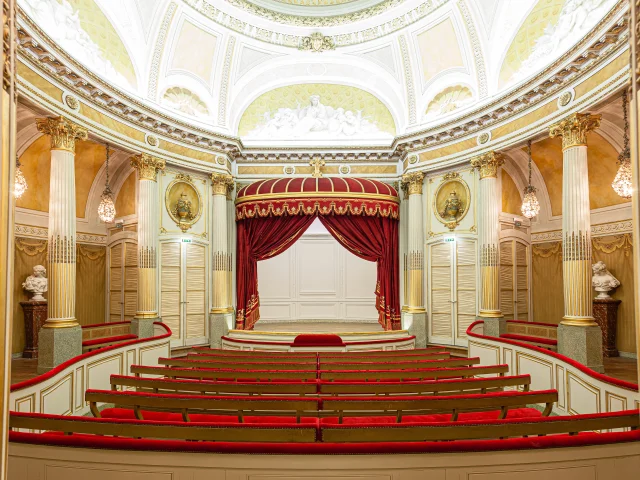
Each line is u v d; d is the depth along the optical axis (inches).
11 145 70.4
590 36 267.7
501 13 382.0
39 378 209.3
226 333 450.0
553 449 106.8
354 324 543.2
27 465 110.3
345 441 112.7
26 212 370.6
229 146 467.5
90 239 431.2
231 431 113.2
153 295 391.2
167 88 426.9
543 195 441.7
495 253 380.8
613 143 348.5
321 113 522.9
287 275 573.3
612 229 368.2
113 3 367.6
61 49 283.4
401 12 433.1
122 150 375.9
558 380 251.6
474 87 414.9
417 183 456.8
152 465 107.3
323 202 440.8
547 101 320.8
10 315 70.1
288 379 196.1
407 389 173.5
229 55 464.1
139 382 175.9
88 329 329.7
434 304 446.6
